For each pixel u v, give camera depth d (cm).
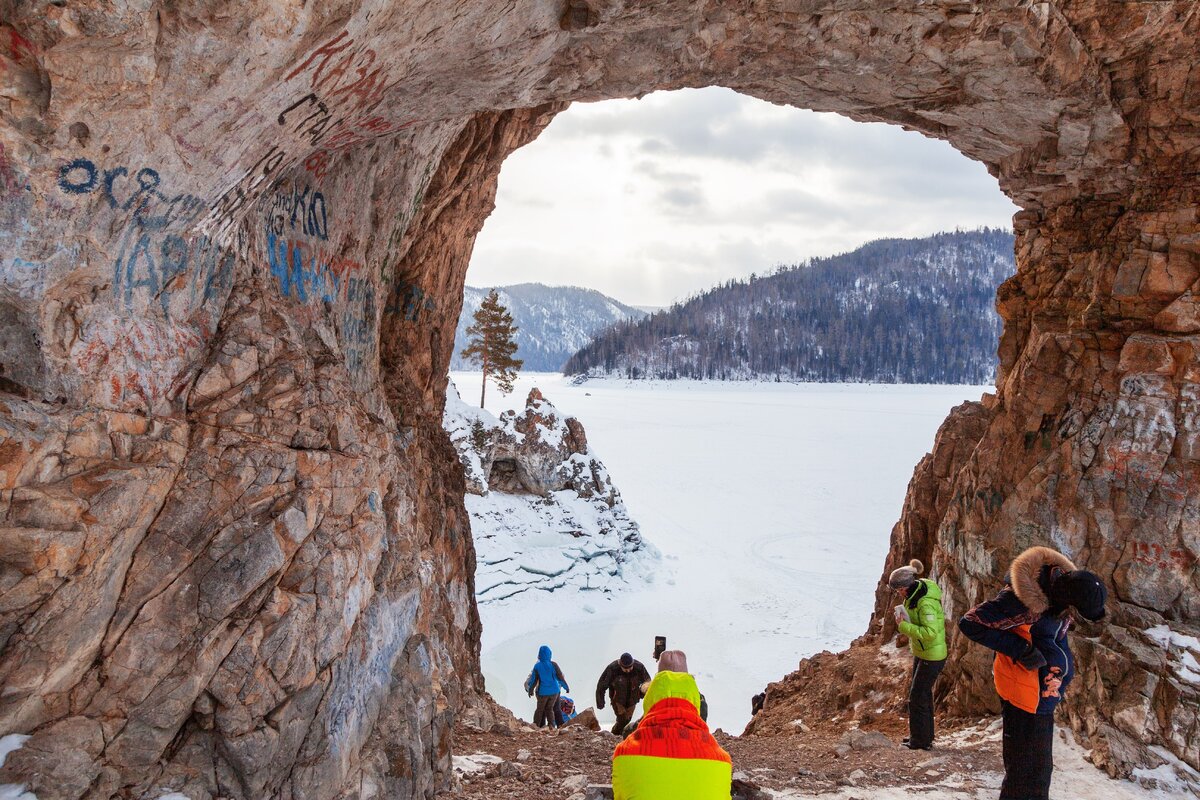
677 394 17375
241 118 380
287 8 340
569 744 823
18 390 337
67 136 316
